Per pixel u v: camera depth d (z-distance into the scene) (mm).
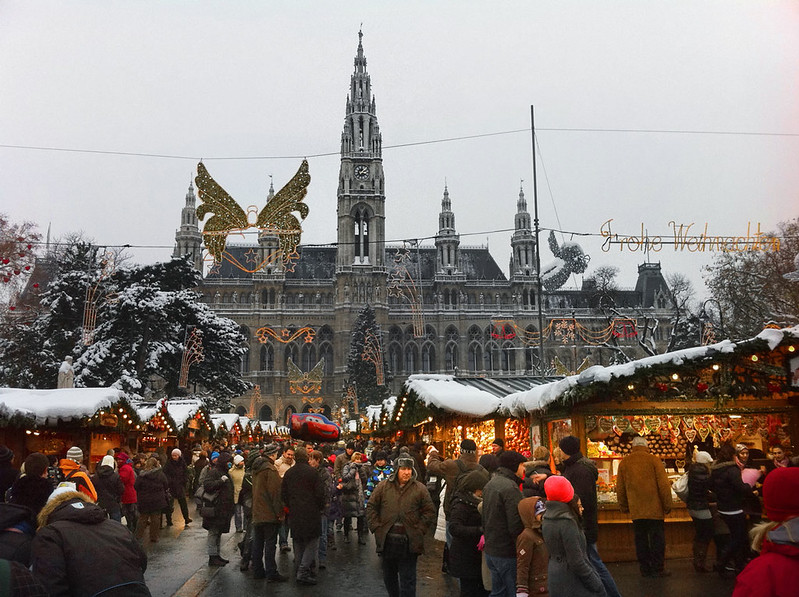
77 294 59094
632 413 14109
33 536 5746
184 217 129750
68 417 21594
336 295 126188
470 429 21734
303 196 19344
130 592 5215
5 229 34312
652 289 127438
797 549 3818
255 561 13133
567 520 6809
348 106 132875
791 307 40781
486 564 8531
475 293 133625
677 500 14148
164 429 33281
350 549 17125
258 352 123312
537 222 32156
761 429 14445
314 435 22406
